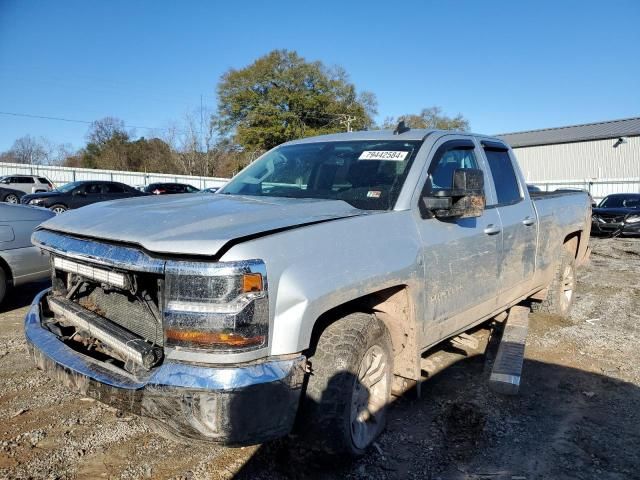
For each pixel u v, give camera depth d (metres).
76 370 2.53
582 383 4.18
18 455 2.94
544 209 5.07
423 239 3.22
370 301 3.17
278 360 2.32
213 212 2.75
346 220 2.82
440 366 4.46
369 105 54.53
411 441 3.21
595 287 8.12
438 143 3.73
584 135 44.25
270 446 3.05
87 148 59.56
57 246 2.79
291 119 48.88
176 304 2.26
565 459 3.06
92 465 2.86
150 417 2.26
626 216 16.38
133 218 2.69
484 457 3.06
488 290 3.99
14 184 29.97
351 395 2.67
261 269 2.29
